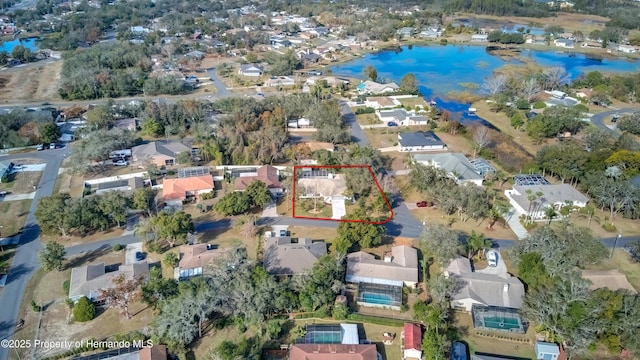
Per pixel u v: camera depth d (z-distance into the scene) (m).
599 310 68.38
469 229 103.56
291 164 133.75
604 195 107.12
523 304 76.50
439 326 74.38
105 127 156.00
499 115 181.00
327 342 71.94
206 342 73.12
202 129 150.25
